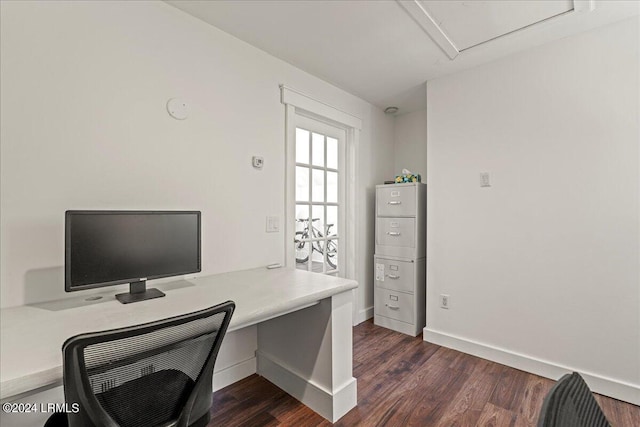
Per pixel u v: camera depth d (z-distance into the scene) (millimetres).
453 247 2525
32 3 1321
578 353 1968
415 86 2793
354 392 1768
